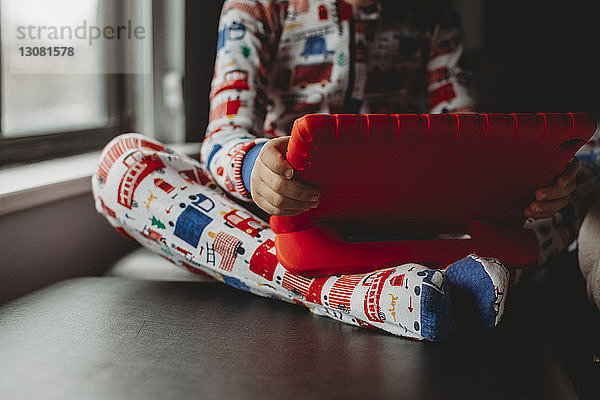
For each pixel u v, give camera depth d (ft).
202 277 4.37
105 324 3.32
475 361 2.90
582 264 3.87
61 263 4.77
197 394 2.50
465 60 5.18
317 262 3.35
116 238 5.60
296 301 3.64
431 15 5.05
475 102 5.11
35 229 4.44
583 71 10.36
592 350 3.67
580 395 3.40
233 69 4.43
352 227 3.49
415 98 5.23
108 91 6.88
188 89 7.79
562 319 3.97
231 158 3.68
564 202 3.49
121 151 4.09
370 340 3.16
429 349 3.05
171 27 7.59
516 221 3.59
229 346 3.03
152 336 3.15
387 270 3.23
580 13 10.34
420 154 2.97
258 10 4.60
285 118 4.77
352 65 4.68
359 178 3.07
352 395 2.52
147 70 7.38
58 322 3.35
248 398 2.47
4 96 5.34
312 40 4.68
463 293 3.18
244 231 3.73
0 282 4.07
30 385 2.56
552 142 3.04
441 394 2.55
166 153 4.21
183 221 3.79
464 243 3.51
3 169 5.15
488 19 10.72
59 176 4.90
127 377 2.65
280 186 3.03
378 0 4.75
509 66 10.55
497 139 2.97
